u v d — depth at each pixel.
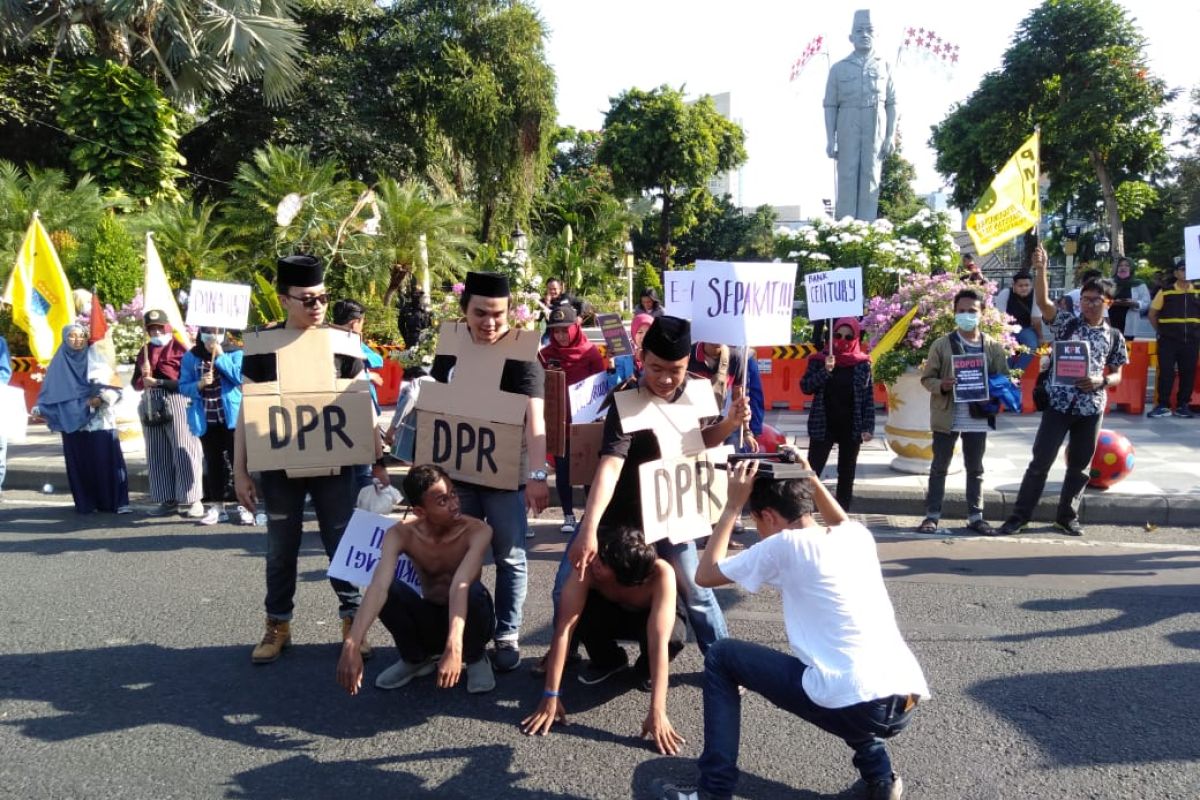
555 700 3.90
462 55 24.84
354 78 25.38
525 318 10.41
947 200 32.19
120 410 10.75
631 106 41.44
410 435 5.53
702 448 3.97
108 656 4.74
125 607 5.48
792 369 12.27
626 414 3.86
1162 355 10.98
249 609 5.44
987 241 7.14
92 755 3.71
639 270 39.06
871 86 17.17
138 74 19.97
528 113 26.03
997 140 28.42
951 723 3.87
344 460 4.53
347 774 3.55
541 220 31.66
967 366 6.64
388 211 18.73
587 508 3.72
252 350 4.52
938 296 8.01
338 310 6.47
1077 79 27.08
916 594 5.48
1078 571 5.90
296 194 17.28
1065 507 6.79
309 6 25.31
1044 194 31.59
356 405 4.55
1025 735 3.75
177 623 5.21
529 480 4.29
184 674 4.51
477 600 4.14
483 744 3.79
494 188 26.27
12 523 7.62
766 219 52.38
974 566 6.05
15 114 20.61
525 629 5.11
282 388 4.48
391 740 3.83
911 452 8.21
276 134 24.95
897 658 3.02
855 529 3.19
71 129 19.70
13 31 19.00
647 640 3.92
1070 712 3.94
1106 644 4.66
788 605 3.13
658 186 42.09
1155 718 3.87
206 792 3.43
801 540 3.09
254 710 4.12
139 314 12.05
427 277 18.19
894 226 15.31
